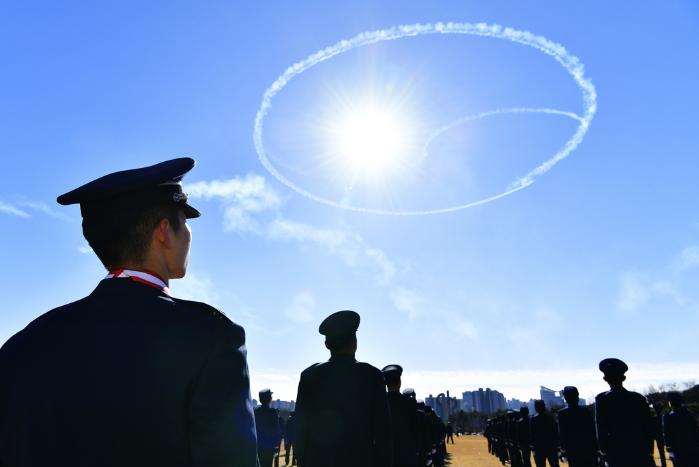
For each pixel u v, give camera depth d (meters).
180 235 1.73
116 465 1.28
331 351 5.14
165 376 1.35
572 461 9.32
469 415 123.31
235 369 1.44
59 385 1.37
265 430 12.75
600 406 7.53
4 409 1.43
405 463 6.96
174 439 1.32
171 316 1.46
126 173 1.67
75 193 1.63
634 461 7.19
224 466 1.33
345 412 4.77
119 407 1.32
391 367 7.45
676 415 10.16
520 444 15.09
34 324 1.56
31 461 1.33
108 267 1.67
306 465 4.84
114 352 1.38
